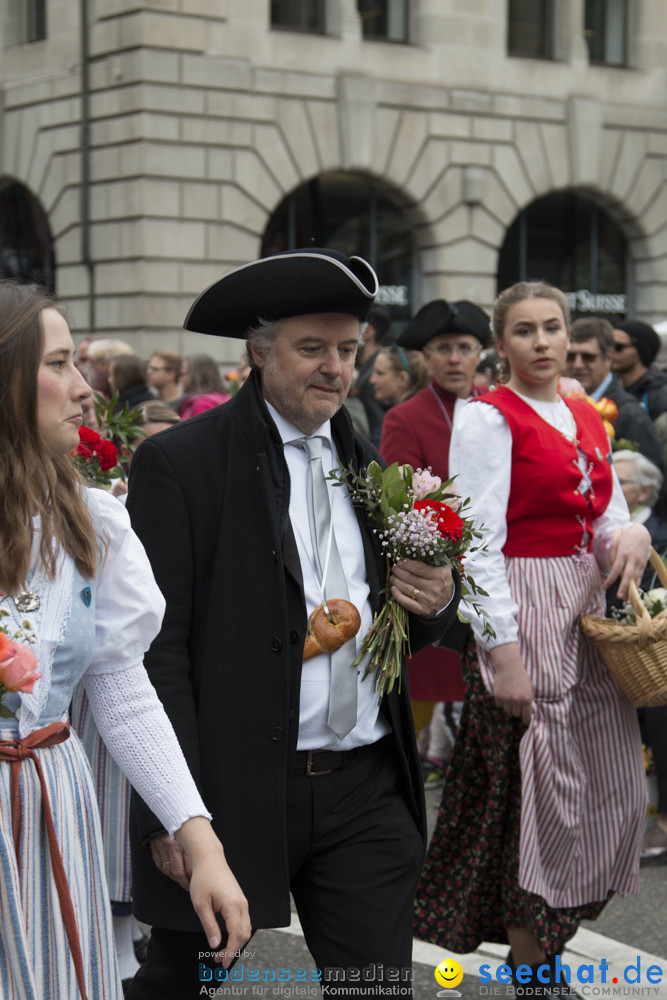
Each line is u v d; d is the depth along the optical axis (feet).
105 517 7.23
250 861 8.22
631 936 14.06
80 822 6.91
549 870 11.27
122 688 7.23
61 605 6.88
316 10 55.93
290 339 8.58
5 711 6.67
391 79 56.85
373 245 58.23
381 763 8.92
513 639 11.07
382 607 8.88
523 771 11.06
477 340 18.67
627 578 11.45
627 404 20.08
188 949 8.50
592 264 64.34
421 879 11.77
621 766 11.62
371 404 25.88
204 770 8.29
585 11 63.21
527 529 11.40
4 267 60.03
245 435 8.71
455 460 11.46
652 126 64.03
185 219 52.21
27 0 57.26
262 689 8.33
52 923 6.70
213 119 52.54
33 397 6.84
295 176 54.60
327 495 8.84
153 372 32.40
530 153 60.59
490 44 59.47
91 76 53.36
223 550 8.46
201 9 51.96
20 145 57.06
